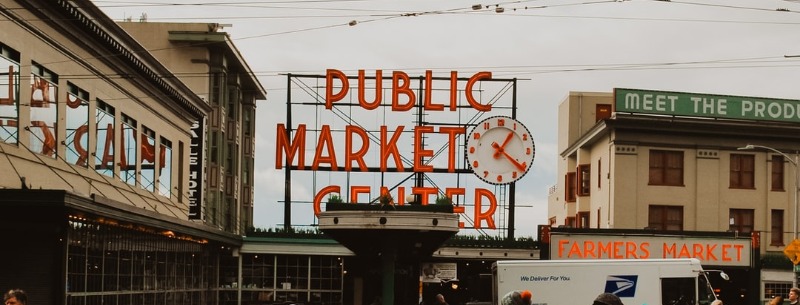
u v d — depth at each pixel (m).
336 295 53.88
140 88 43.59
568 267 33.91
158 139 46.97
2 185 29.16
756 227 59.38
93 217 31.97
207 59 64.12
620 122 58.47
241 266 54.00
